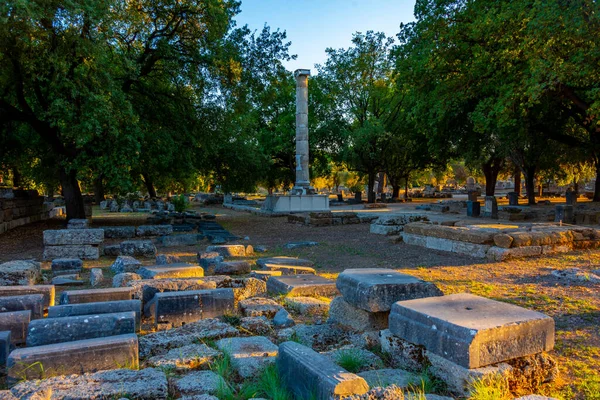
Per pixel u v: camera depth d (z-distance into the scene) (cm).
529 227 1157
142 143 1642
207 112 1955
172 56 1752
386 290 469
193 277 736
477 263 948
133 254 1154
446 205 2722
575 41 1211
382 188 4581
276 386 352
